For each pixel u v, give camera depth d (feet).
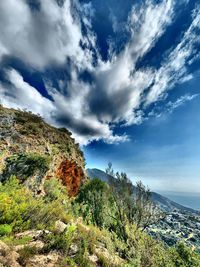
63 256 18.40
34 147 63.52
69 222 29.76
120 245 23.31
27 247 17.13
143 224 27.63
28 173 47.93
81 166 91.04
